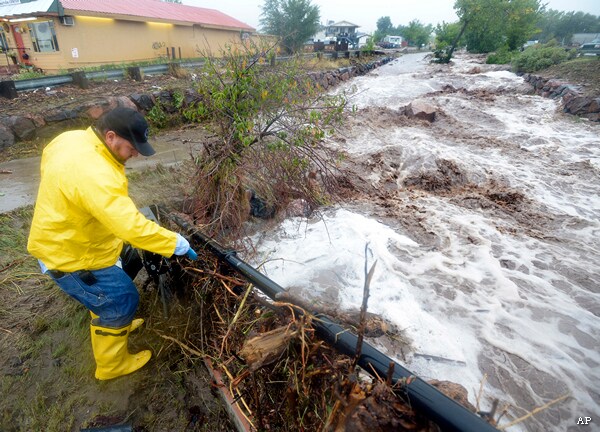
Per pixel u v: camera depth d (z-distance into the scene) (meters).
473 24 26.67
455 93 14.80
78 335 2.68
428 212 5.10
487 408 2.39
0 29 16.42
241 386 2.10
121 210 1.82
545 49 16.23
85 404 2.24
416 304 3.32
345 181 5.69
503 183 6.23
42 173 2.04
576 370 2.71
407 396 1.35
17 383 2.34
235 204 3.40
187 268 2.52
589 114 10.03
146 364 2.50
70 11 14.08
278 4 19.56
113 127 1.92
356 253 3.90
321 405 1.65
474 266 3.92
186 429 2.13
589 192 5.90
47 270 2.09
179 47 19.36
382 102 13.43
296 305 1.85
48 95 7.83
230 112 3.55
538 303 3.39
